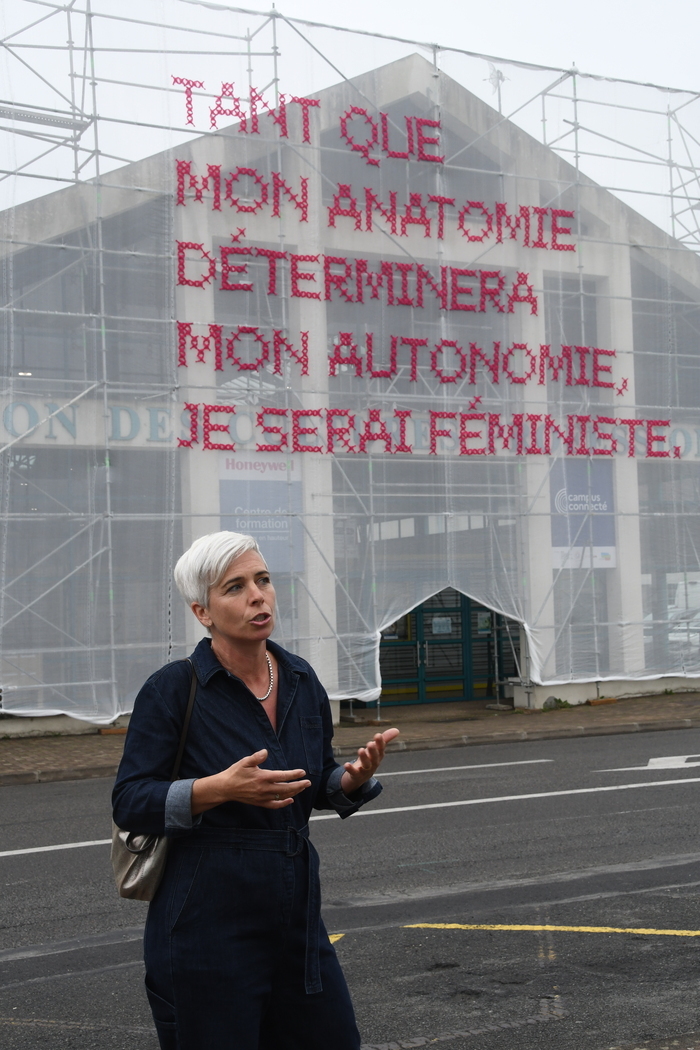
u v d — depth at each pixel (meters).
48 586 14.10
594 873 6.98
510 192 17.25
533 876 6.95
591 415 17.61
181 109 15.16
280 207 15.71
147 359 14.80
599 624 17.50
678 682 18.28
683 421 18.36
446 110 16.89
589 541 17.44
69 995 5.00
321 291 15.89
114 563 14.47
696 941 5.53
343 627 15.72
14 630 13.94
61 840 8.56
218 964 2.66
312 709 2.96
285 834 2.78
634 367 18.06
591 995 4.82
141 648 14.52
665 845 7.71
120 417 14.59
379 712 16.81
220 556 2.85
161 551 14.69
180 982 2.66
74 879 7.24
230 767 2.62
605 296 17.88
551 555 17.17
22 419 14.03
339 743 14.11
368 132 16.34
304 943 2.79
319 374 15.78
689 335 18.52
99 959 5.53
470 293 16.84
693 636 18.27
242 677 2.89
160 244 14.95
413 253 16.53
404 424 16.19
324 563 15.64
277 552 15.39
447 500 16.44
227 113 15.41
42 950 5.70
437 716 16.75
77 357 14.39
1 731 14.07
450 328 16.69
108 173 14.72
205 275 15.18
